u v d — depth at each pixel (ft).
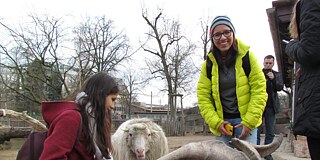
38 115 104.99
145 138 23.36
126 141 23.67
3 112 28.68
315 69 9.20
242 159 6.82
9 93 99.76
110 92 9.79
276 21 28.89
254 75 13.38
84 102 9.45
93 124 9.47
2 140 40.24
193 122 101.65
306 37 9.06
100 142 9.67
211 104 14.34
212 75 13.96
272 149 8.45
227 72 13.69
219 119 13.83
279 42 31.86
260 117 13.39
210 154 7.23
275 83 23.41
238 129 13.61
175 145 52.06
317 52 8.92
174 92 126.00
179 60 126.31
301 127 9.44
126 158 23.59
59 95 95.45
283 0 27.84
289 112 38.27
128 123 24.77
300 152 25.13
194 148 7.50
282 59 36.35
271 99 23.57
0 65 91.40
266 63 23.79
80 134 9.15
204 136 83.61
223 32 13.20
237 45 13.56
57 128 8.84
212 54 13.82
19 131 40.60
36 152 9.12
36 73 95.30
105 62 105.70
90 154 9.37
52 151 8.61
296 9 10.06
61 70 98.63
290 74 41.98
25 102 110.52
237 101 13.67
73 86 97.19
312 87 9.20
